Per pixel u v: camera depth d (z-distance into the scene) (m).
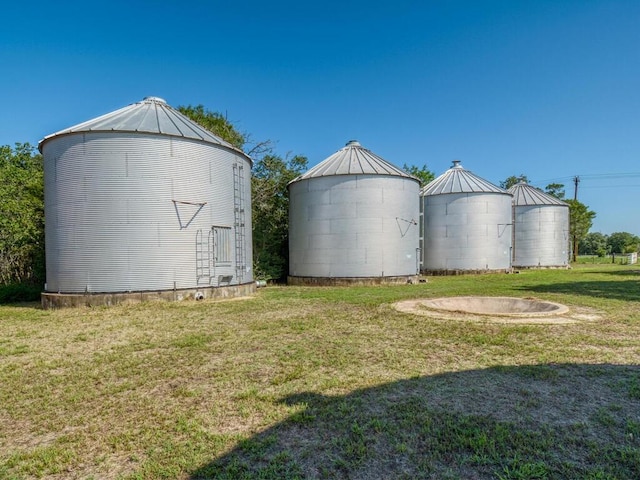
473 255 27.73
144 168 14.18
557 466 3.62
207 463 3.84
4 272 20.41
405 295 15.84
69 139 14.06
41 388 6.04
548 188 56.81
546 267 33.25
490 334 8.67
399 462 3.77
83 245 13.92
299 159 29.86
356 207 20.59
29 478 3.72
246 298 15.49
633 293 15.41
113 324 10.70
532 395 5.27
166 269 14.45
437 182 30.27
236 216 16.78
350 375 6.24
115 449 4.18
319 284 21.17
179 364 7.05
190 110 28.70
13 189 20.78
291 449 4.05
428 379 5.96
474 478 3.49
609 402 5.02
